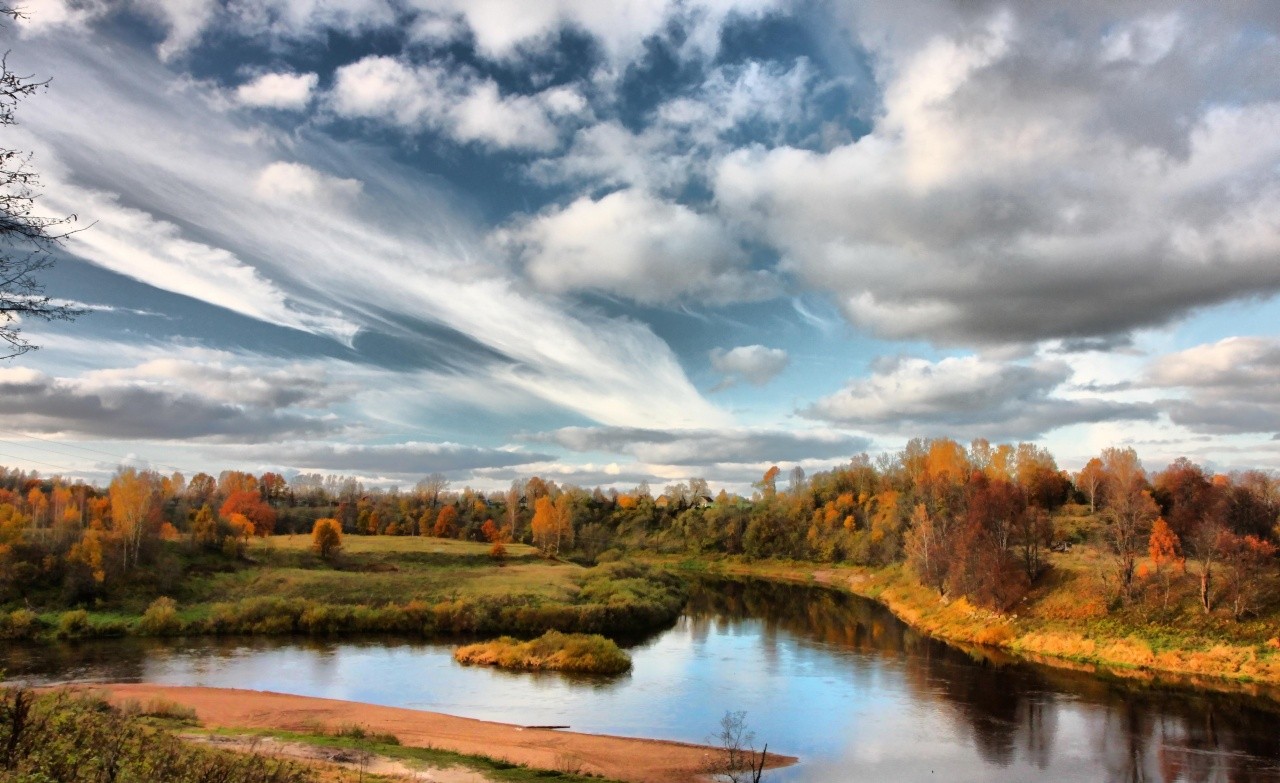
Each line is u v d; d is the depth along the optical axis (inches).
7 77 476.4
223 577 3393.2
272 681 2089.1
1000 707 1838.1
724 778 1296.8
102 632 2672.2
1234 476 4037.9
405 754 1237.7
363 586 3371.1
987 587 2950.3
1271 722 1704.0
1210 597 2463.1
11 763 586.6
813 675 2212.1
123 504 3201.3
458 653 2410.2
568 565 4830.2
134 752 759.1
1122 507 3021.7
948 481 5009.8
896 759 1443.2
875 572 4968.0
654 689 2028.8
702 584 5147.6
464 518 7185.0
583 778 1173.7
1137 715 1763.0
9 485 5349.4
